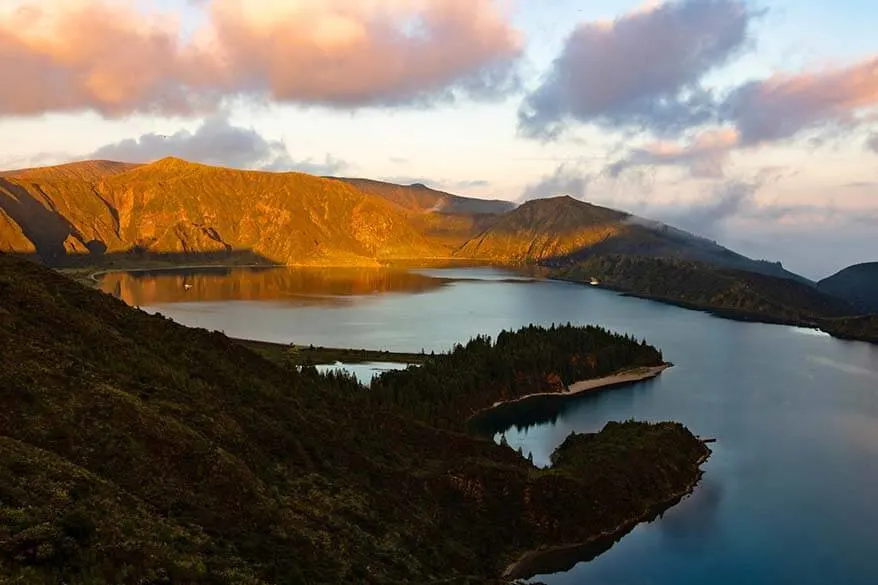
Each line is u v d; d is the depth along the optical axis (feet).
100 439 211.61
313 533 232.12
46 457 184.65
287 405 347.36
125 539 160.76
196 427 260.01
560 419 653.71
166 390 284.20
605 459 451.94
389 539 267.80
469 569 294.05
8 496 156.56
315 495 266.77
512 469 395.14
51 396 220.23
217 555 179.11
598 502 403.54
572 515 384.68
